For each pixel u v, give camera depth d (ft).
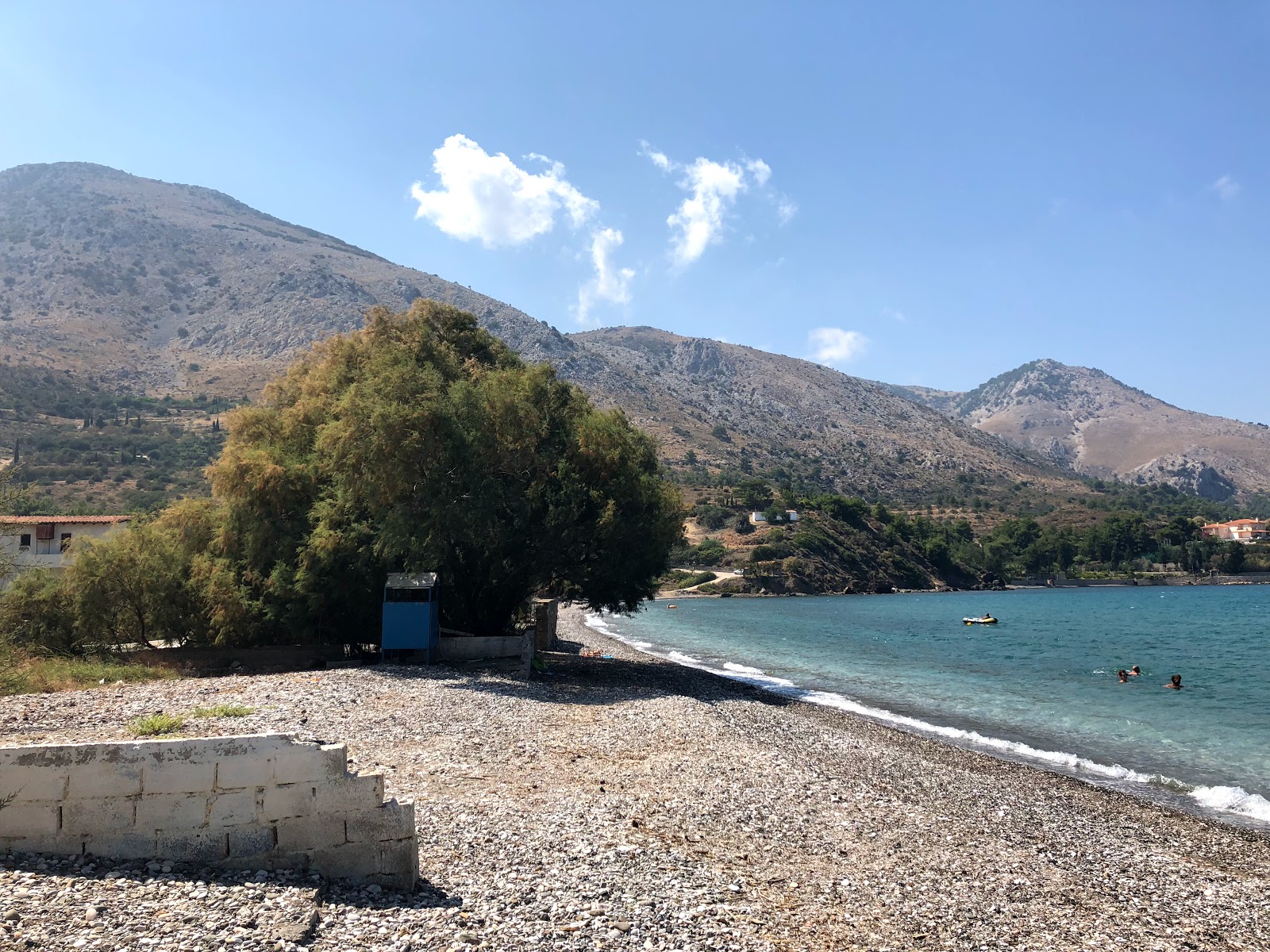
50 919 24.16
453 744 57.52
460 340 135.85
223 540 111.14
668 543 128.26
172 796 29.30
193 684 79.56
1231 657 174.40
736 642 216.54
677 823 44.29
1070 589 620.90
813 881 38.37
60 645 108.37
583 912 30.17
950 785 61.87
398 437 100.07
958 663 162.91
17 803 28.53
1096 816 57.16
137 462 563.89
